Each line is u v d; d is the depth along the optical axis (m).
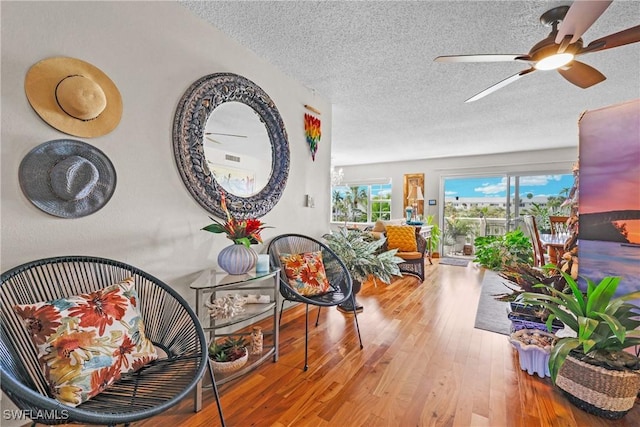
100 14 1.37
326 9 1.70
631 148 1.56
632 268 1.57
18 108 1.14
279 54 2.20
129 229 1.48
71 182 1.24
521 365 1.68
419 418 1.30
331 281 2.29
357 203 7.40
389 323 2.40
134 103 1.49
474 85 2.73
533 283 1.99
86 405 0.92
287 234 2.36
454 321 2.45
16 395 0.72
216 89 1.85
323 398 1.44
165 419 1.28
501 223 5.71
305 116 2.75
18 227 1.14
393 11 1.71
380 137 4.61
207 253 1.86
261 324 2.31
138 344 1.13
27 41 1.16
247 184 2.14
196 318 1.29
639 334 1.32
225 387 1.52
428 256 5.39
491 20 1.77
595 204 1.71
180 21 1.70
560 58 1.60
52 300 1.12
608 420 1.29
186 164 1.71
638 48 2.07
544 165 5.32
